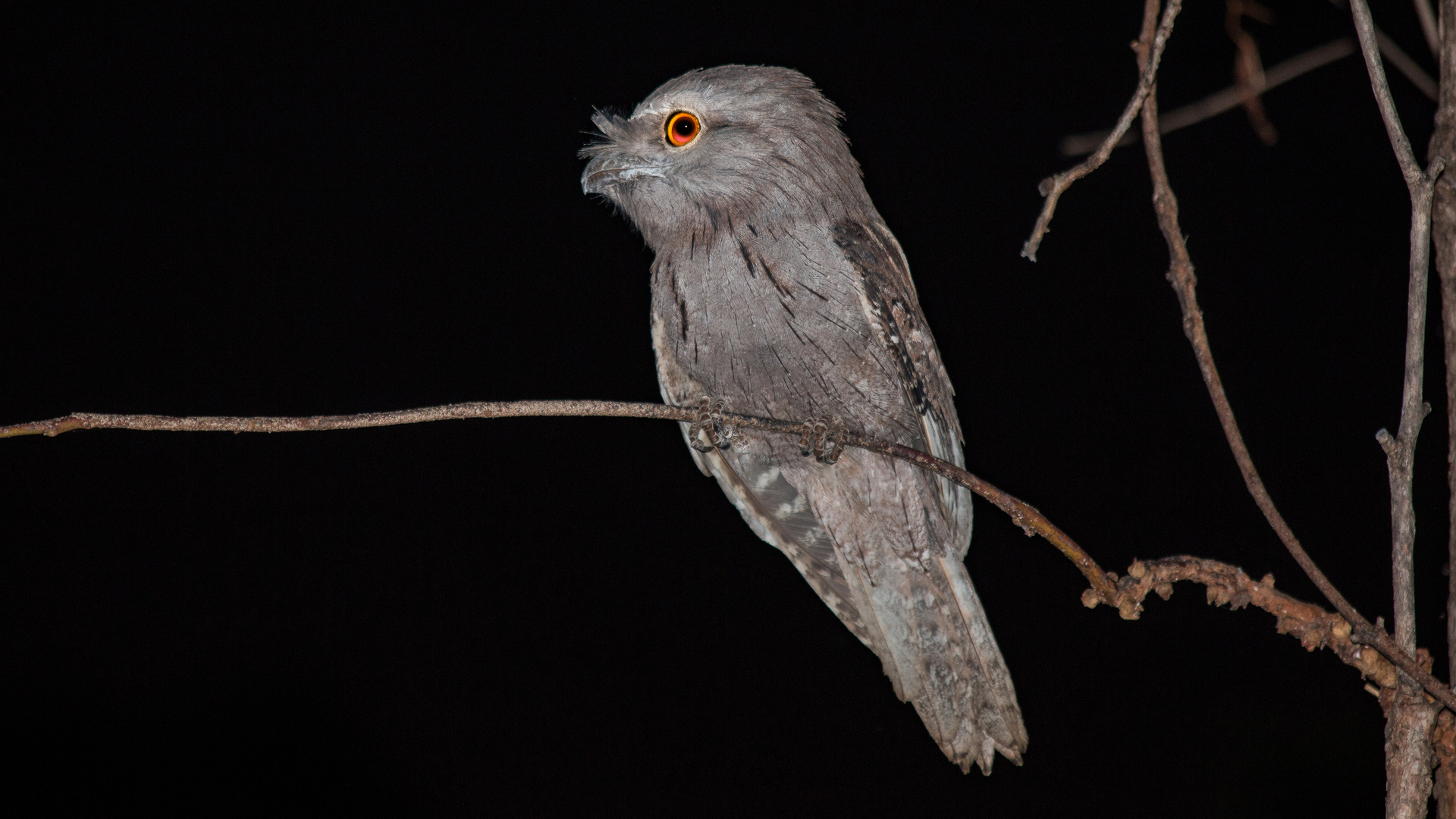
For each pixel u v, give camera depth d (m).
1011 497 9.41
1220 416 9.40
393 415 9.38
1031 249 9.39
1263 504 9.38
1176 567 9.41
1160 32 9.39
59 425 9.36
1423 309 9.34
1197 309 9.42
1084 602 9.41
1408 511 9.34
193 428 9.37
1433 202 9.38
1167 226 9.43
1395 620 9.34
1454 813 9.37
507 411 9.39
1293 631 9.40
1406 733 9.36
